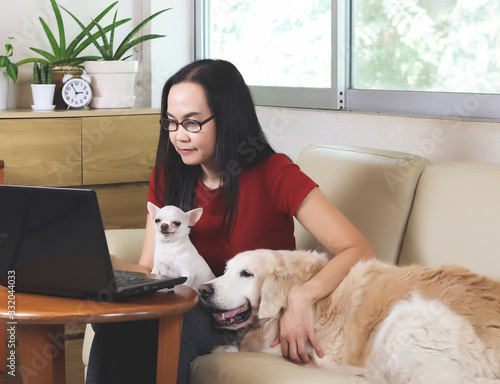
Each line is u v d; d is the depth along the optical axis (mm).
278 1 2789
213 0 3180
